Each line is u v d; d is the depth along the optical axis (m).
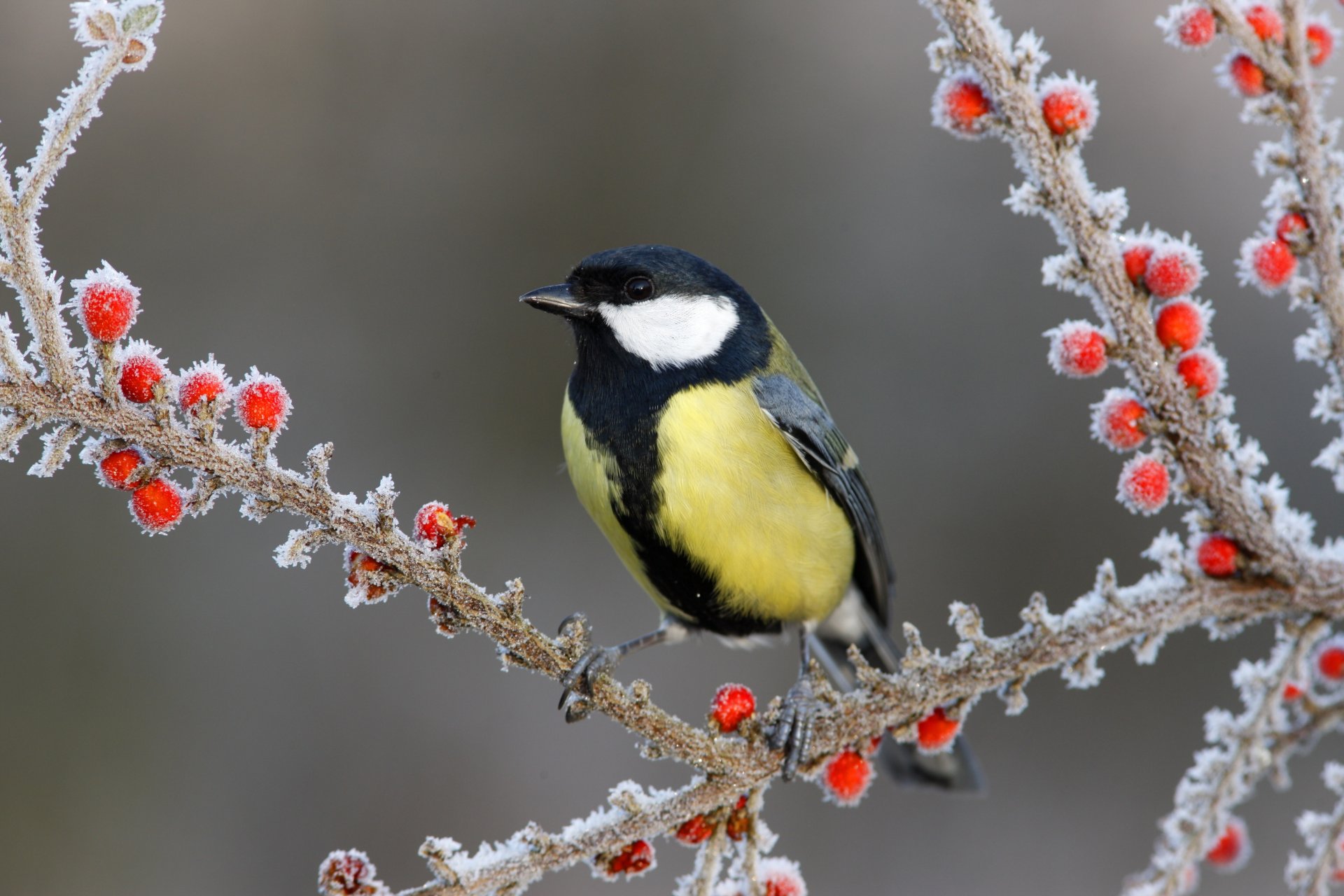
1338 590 4.72
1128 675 11.31
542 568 11.59
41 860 9.75
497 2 13.09
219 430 3.82
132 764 10.14
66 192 11.90
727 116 13.14
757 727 4.60
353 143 12.62
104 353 3.61
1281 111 4.48
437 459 11.88
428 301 12.33
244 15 12.66
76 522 10.80
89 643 10.48
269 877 9.91
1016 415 12.24
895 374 12.46
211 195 12.24
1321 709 5.03
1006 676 4.68
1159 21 4.48
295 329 12.00
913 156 13.14
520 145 12.83
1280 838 10.41
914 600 11.71
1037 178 4.47
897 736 4.77
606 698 4.35
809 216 12.94
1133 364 4.61
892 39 13.52
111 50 3.39
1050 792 10.94
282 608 10.88
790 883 4.49
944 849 10.67
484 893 4.12
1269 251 4.61
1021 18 13.31
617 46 13.12
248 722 10.45
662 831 4.39
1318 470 11.35
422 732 10.62
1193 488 4.72
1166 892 4.79
